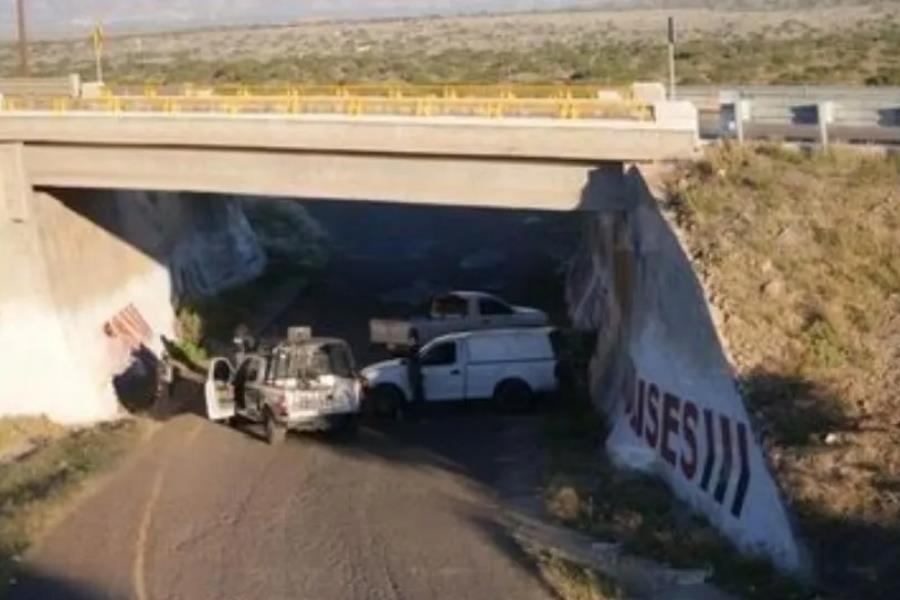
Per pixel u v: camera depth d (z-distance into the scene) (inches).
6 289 1469.0
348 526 983.0
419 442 1266.0
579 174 1266.0
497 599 800.3
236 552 935.7
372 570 877.2
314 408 1259.2
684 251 1039.6
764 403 880.9
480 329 1497.3
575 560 853.2
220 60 4330.7
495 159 1286.9
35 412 1446.9
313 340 1306.6
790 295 976.3
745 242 1032.8
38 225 1481.3
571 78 2960.1
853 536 751.1
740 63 3063.5
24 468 1176.2
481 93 1411.2
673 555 843.4
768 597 745.0
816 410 867.4
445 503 1034.1
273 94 1427.2
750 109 1357.0
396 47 4940.9
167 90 1612.9
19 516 1001.5
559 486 1033.5
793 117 1338.6
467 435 1284.4
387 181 1338.6
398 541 936.3
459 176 1307.8
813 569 745.0
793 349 924.0
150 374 1612.9
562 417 1304.1
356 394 1279.5
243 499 1074.1
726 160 1179.9
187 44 5826.8
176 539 970.7
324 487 1103.0
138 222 1760.6
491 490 1067.3
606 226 1478.8
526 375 1379.2
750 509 843.4
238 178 1400.1
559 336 1413.6
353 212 2751.0
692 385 986.1
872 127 1300.4
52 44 5930.1
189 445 1270.9
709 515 905.5
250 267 2180.1
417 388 1379.2
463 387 1379.2
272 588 855.7
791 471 812.6
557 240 2395.4
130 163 1437.0
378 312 1943.9
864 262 1004.6
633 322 1182.9
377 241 2514.8
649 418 1068.5
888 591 703.1
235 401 1346.0
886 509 757.9
